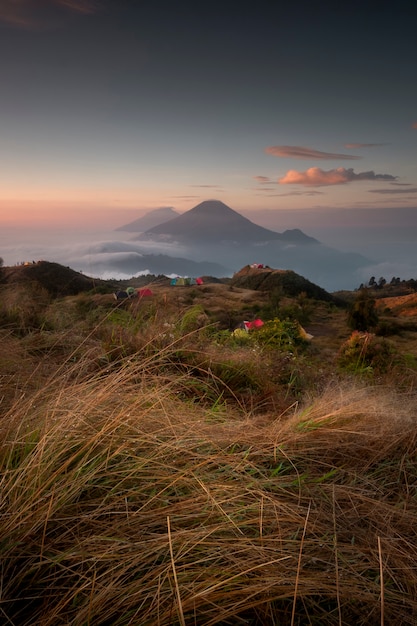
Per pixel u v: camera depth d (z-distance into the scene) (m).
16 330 4.63
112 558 1.30
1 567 1.27
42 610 1.20
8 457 1.67
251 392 3.84
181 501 1.64
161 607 1.21
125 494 1.64
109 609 1.17
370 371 6.62
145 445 1.97
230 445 2.25
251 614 1.31
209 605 1.25
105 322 4.98
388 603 1.36
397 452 2.53
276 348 7.51
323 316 55.47
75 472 1.61
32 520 1.37
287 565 1.40
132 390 2.54
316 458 2.33
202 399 3.37
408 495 2.06
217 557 1.36
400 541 1.68
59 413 2.03
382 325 42.06
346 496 1.92
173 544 1.40
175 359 4.06
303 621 1.33
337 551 1.49
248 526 1.58
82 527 1.46
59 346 4.07
